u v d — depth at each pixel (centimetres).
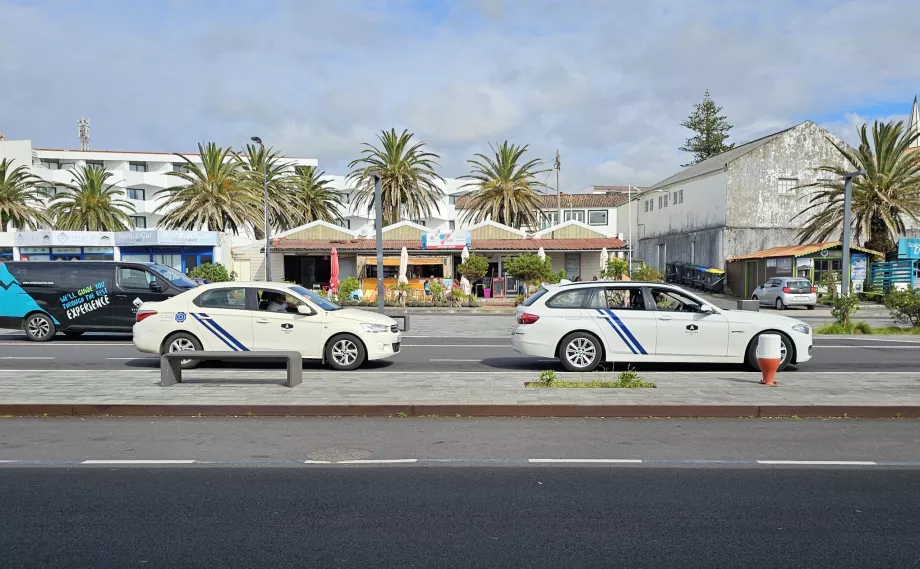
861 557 432
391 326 1246
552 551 441
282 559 429
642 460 655
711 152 6975
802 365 1308
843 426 801
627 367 1248
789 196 4422
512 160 4544
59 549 445
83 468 631
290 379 995
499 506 526
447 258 4053
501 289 4028
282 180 4538
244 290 1238
